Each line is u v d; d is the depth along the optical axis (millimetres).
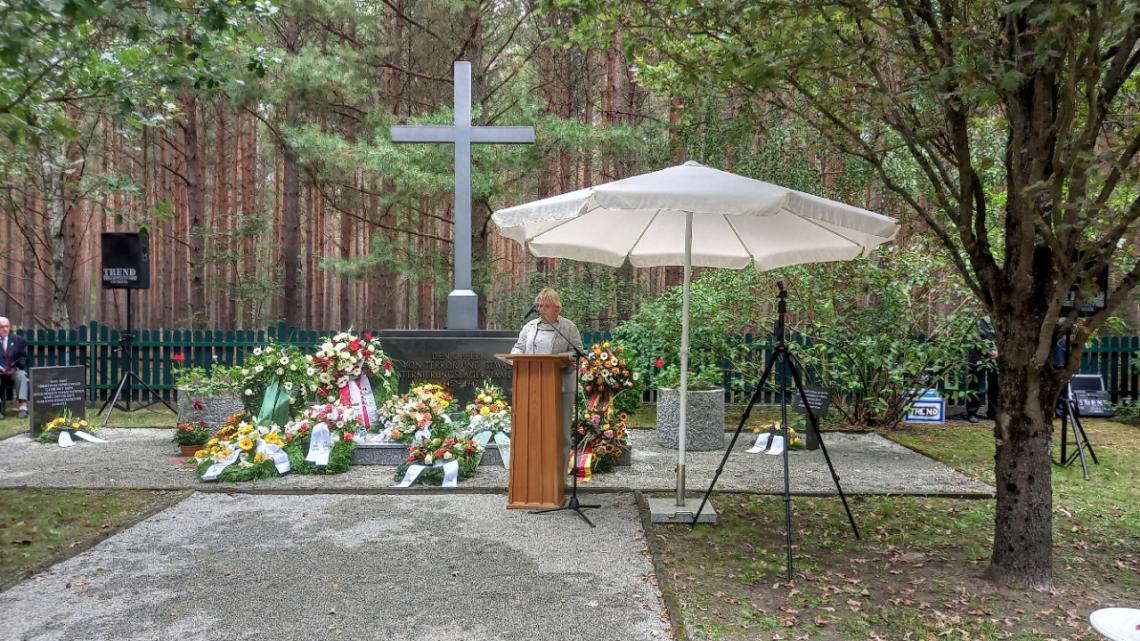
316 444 7504
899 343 10258
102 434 9680
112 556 4848
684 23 5391
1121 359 12539
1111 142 4270
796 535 5418
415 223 20078
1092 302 4953
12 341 11352
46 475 7227
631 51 5629
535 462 6082
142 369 12688
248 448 7195
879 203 14180
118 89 5910
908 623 3908
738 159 12883
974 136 9211
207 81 6109
